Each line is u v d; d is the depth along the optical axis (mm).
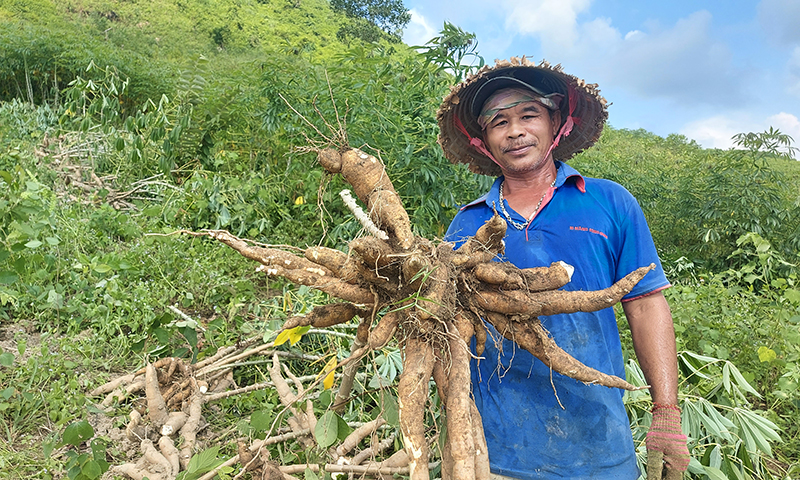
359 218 1747
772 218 7699
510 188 2156
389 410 2012
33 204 3754
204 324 4039
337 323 1907
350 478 2191
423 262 1558
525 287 1689
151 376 2664
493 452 1954
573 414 1871
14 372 2996
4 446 2480
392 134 5262
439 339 1649
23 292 3783
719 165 8656
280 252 1846
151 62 13188
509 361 1949
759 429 2674
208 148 7234
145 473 2320
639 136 21109
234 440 2641
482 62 4812
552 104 2014
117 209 6039
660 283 1889
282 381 2727
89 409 2645
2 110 8367
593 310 1650
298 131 5797
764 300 4852
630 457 1921
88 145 7348
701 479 2541
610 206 1975
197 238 5152
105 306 3645
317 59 7691
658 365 1854
